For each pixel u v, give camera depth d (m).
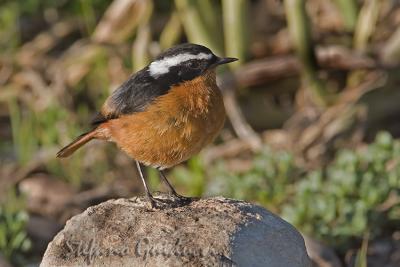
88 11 16.83
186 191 13.37
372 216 11.52
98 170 14.72
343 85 15.43
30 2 17.59
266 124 15.19
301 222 11.57
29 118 15.29
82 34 17.34
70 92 16.25
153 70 9.54
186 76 9.35
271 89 15.20
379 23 15.96
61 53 17.11
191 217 8.52
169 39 15.58
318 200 11.62
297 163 14.03
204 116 9.30
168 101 9.24
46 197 13.95
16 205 13.30
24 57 16.91
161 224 8.47
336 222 11.68
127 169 14.78
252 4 16.77
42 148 15.38
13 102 15.44
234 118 14.52
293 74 14.97
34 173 14.69
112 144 15.03
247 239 8.26
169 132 9.27
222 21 15.58
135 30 16.06
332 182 12.05
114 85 15.77
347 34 15.66
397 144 12.41
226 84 14.55
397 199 11.95
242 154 14.41
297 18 14.41
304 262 8.63
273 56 15.72
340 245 11.38
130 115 9.41
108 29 15.99
